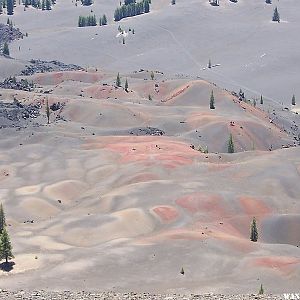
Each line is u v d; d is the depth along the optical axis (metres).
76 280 145.38
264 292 136.00
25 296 95.94
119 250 169.12
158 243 175.25
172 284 146.75
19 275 149.50
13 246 176.38
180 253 167.00
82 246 180.50
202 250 169.12
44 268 156.12
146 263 160.88
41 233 192.50
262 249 175.88
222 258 165.00
